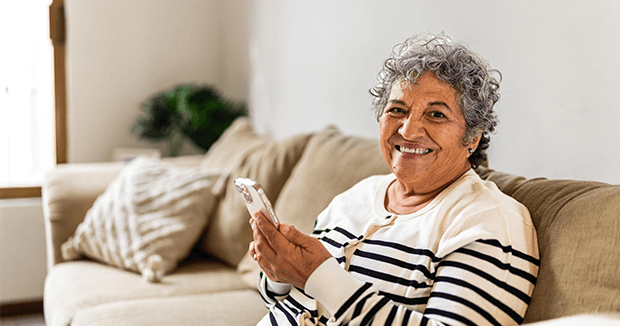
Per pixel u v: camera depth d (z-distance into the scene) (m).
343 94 2.27
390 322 0.88
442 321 0.86
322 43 2.41
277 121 2.88
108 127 3.33
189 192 2.18
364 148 1.66
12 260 2.94
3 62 3.12
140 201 2.18
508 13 1.49
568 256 0.90
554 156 1.37
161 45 3.43
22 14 3.13
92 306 1.70
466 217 0.96
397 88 1.08
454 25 1.68
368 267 1.04
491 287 0.88
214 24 3.57
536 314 0.89
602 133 1.24
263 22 2.97
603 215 0.90
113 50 3.30
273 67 2.89
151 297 1.79
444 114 1.03
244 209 2.05
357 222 1.16
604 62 1.23
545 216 1.00
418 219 1.04
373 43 2.05
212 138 3.14
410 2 1.85
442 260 0.95
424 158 1.05
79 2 3.19
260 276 1.24
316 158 1.79
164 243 2.05
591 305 0.84
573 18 1.30
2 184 3.15
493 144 1.58
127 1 3.31
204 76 3.58
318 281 0.94
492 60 1.55
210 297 1.77
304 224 1.66
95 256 2.15
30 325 2.82
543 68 1.39
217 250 2.12
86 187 2.39
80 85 3.24
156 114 3.20
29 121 3.22
